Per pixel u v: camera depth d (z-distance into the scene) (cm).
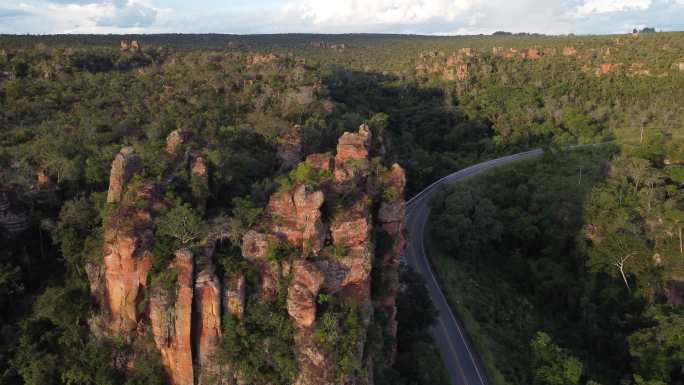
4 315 5534
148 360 4672
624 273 8712
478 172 13138
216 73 13800
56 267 6191
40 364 4791
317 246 4916
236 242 4900
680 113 15325
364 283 5122
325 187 5647
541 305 9025
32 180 6875
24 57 13100
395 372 5672
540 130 15575
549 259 9788
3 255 5956
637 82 18050
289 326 4625
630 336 7131
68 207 6222
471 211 10306
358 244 5122
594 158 12444
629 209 9575
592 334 7925
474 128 16150
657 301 8225
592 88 18238
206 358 4566
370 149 7388
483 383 6625
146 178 5741
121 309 4800
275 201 5334
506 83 19475
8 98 10262
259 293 4741
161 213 5094
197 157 6425
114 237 4778
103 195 6244
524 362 7131
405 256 9669
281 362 4500
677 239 8769
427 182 12912
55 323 5144
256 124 9825
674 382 6688
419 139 15862
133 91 11725
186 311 4466
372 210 5981
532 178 11994
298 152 9300
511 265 9906
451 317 7950
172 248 4741
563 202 10194
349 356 4584
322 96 14125
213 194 6309
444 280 8875
